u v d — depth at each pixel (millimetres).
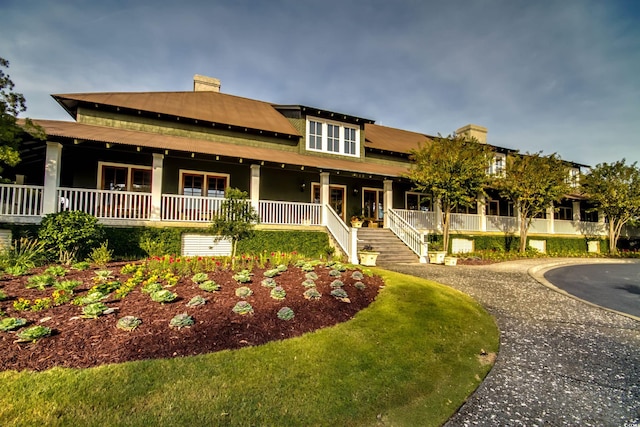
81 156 12891
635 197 22688
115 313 4820
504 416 3578
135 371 3631
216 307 5285
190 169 14523
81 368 3598
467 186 16016
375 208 19500
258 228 12773
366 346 4832
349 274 8398
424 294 7508
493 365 4781
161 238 11094
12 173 14109
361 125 19453
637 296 9219
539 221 22109
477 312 6906
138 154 13695
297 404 3482
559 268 14742
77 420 2969
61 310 4852
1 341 3941
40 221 9750
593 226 25234
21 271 6758
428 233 17234
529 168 18609
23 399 3125
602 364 4848
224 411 3252
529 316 6980
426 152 16438
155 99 16219
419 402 3791
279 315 5215
